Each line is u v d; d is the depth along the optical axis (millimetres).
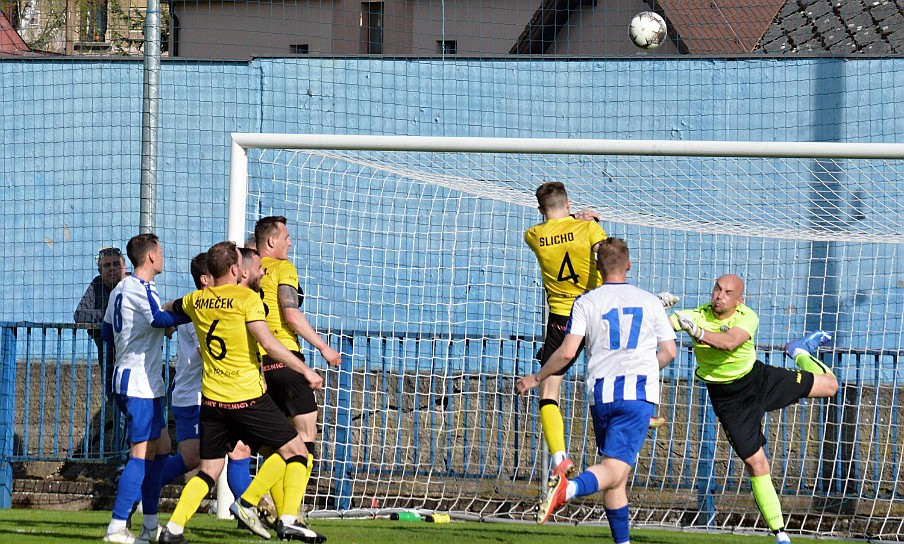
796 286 36781
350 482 31734
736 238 37156
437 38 54312
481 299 37875
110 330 21188
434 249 38094
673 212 38094
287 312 21656
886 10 47781
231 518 26453
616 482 18422
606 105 40469
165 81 41188
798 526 30188
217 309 18922
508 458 33625
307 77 41062
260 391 19125
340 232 38562
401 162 38531
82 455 32438
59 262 41281
